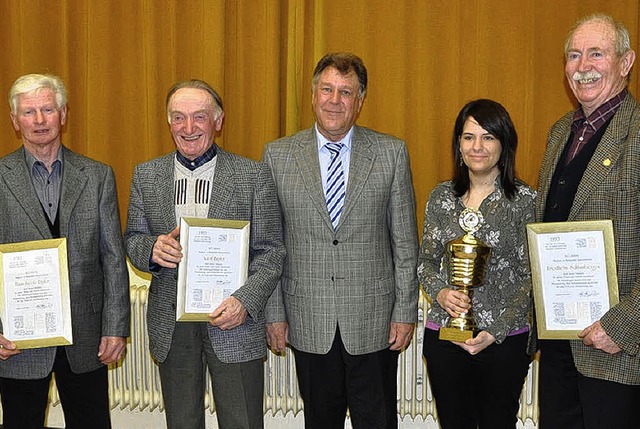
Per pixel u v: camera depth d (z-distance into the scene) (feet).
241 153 11.30
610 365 7.09
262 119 11.12
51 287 7.99
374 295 8.55
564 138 7.82
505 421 8.22
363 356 8.59
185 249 7.94
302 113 11.14
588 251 7.14
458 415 8.32
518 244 8.07
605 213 7.13
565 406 7.89
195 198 8.27
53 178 8.33
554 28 10.22
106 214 8.48
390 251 8.84
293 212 8.59
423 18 10.53
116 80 11.46
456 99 10.58
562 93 10.29
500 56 10.41
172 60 11.23
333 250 8.46
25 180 8.17
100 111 11.49
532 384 11.03
